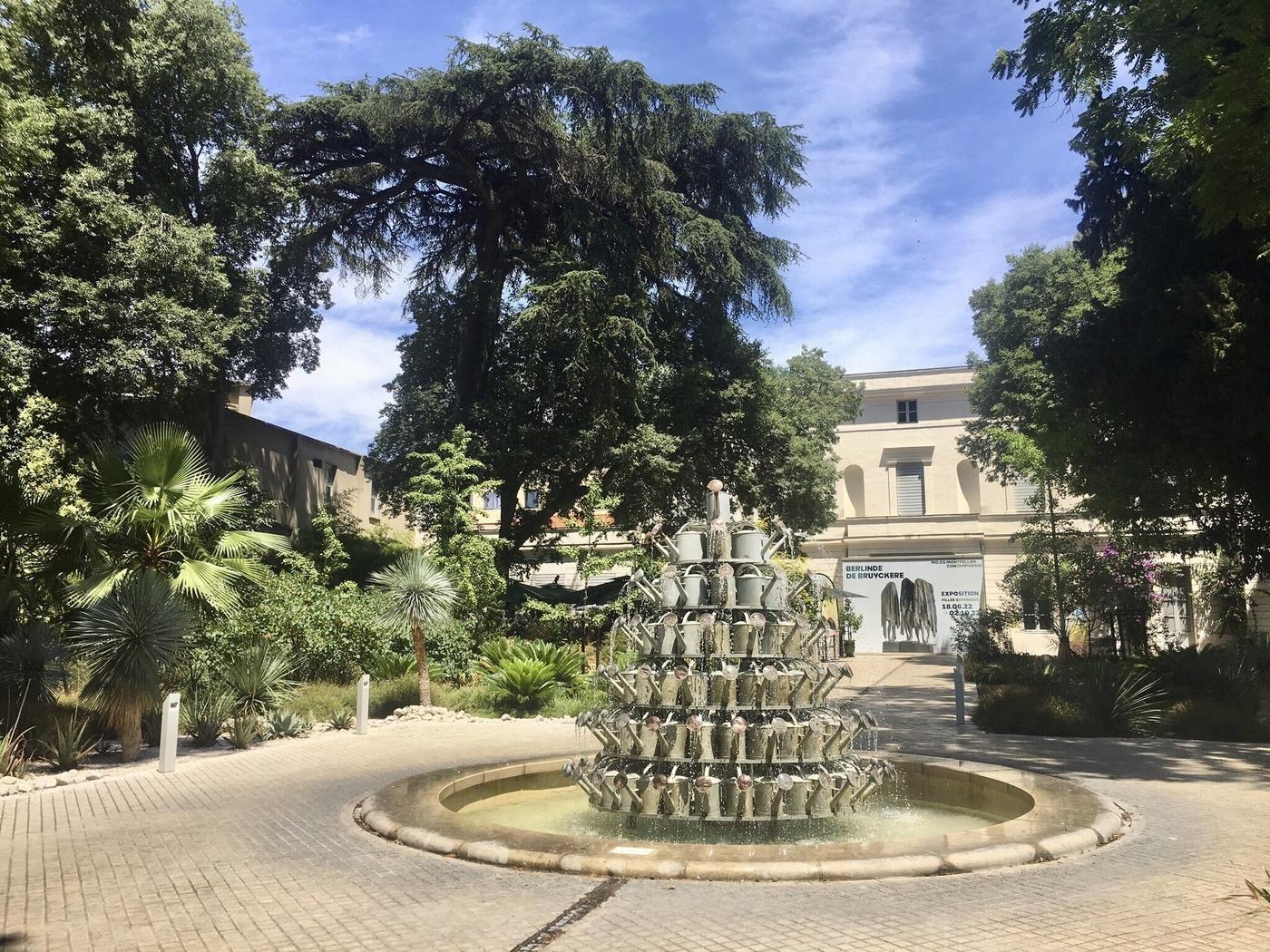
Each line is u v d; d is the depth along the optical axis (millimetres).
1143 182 16844
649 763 7227
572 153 27812
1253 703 15805
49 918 4887
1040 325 30719
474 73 26281
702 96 27828
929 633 36844
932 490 40531
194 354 19844
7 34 15078
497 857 5766
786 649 7652
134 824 7453
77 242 18703
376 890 5273
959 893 5098
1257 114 10500
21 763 10016
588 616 24672
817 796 6973
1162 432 16297
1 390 16672
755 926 4559
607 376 25719
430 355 30094
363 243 32656
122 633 10883
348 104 26875
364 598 20422
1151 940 4340
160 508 11711
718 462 28328
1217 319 14867
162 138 22156
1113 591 25344
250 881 5547
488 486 23812
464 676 20312
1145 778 9398
